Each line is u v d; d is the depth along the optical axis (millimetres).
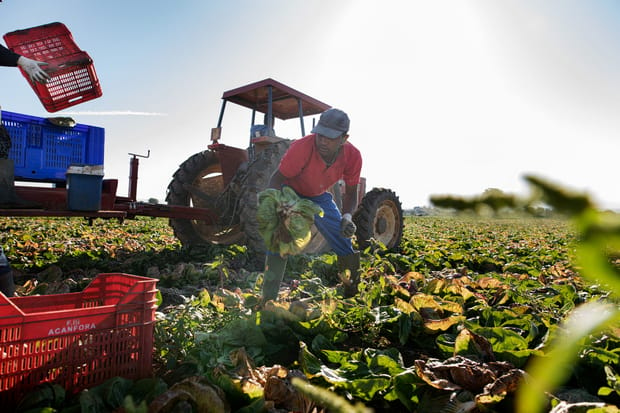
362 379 2137
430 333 3201
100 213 5223
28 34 4637
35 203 4539
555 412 1755
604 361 2340
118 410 1684
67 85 4914
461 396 2029
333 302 3188
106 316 2094
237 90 6977
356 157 3699
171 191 7484
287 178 3463
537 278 6051
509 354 2486
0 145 4133
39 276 5137
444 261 7824
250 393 1964
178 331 2623
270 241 2973
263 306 3291
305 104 7504
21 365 1865
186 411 1666
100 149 5559
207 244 7688
